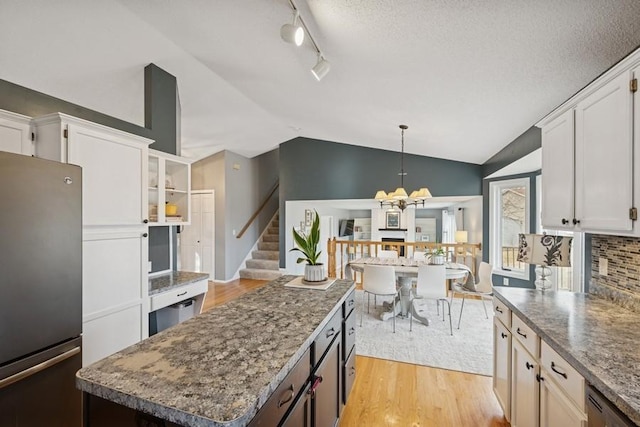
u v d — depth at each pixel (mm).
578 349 1210
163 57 2801
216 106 4113
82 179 1836
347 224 9992
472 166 5484
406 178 5883
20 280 1470
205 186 6352
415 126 3844
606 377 1005
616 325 1466
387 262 4371
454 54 1961
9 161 1430
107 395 913
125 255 2236
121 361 1077
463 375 2652
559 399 1283
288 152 6609
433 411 2158
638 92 1256
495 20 1549
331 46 2125
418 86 2578
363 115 3768
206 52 2691
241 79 3215
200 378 960
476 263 5336
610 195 1422
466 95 2598
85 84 2715
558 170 1894
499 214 5078
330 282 2256
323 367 1519
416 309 4184
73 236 1729
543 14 1438
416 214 9938
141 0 2014
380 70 2383
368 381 2559
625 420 896
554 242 2082
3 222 1405
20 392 1490
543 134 2100
